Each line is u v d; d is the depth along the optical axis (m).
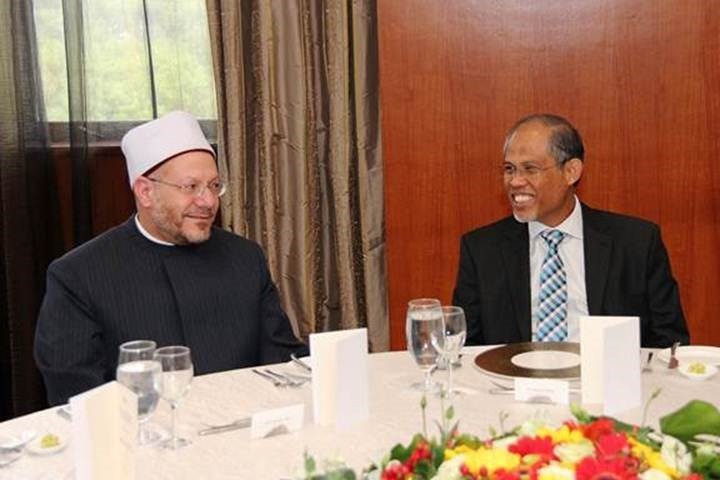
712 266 3.38
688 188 3.35
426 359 1.71
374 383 1.88
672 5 3.29
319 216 3.74
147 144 2.31
